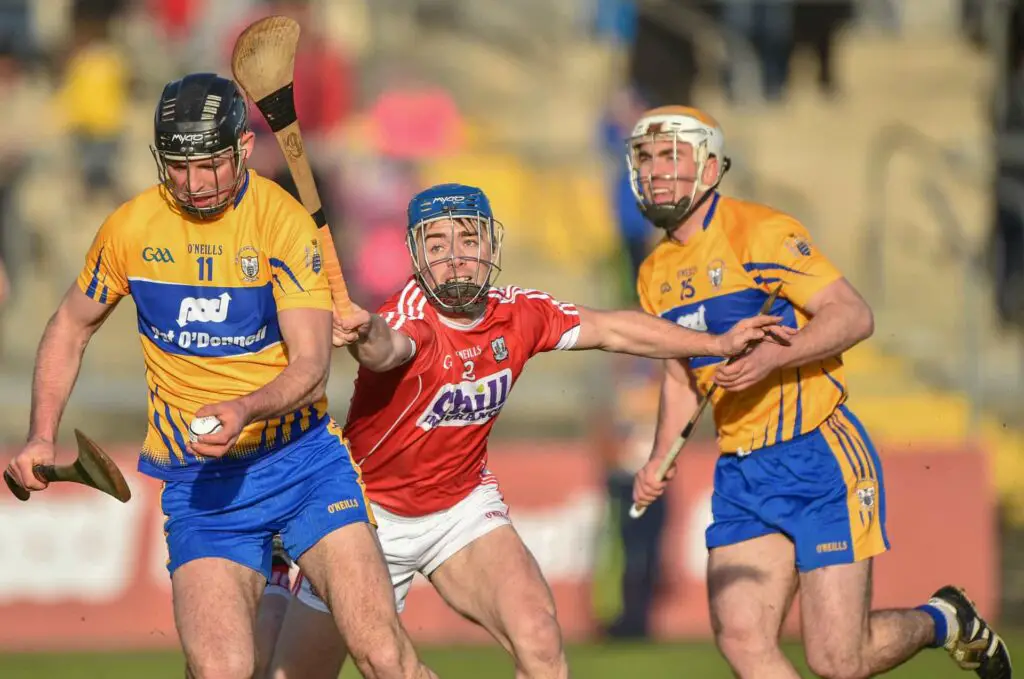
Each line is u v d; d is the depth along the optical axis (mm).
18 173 39281
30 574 30359
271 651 17156
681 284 18125
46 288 38969
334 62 37750
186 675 14500
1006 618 32531
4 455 30656
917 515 32469
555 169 41312
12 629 30172
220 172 14102
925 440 36562
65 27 44625
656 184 17750
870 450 17969
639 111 38781
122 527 30688
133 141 42062
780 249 17562
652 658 28422
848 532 17359
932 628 18266
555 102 46625
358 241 36406
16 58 44188
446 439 16047
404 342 14805
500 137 44281
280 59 14234
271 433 15031
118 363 38062
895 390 38438
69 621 30312
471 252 15289
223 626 14266
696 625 31516
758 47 49281
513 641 15750
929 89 47406
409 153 37969
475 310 15742
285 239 14422
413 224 15344
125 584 30547
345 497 15164
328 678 17125
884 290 43312
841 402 18000
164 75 44094
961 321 41469
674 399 18750
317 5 41312
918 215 44312
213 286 14461
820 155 45594
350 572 14789
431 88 46562
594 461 31938
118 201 40719
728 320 17828
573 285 40156
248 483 15016
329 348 14422
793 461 17562
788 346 16688
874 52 48000
